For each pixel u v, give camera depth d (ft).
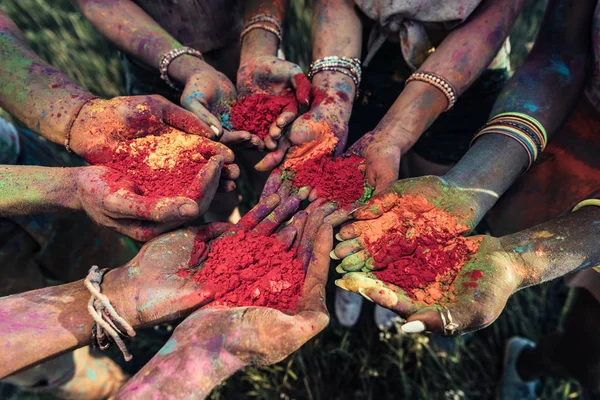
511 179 2.00
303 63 3.59
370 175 2.08
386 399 3.02
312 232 1.92
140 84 2.74
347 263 1.83
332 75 2.28
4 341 1.59
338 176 2.06
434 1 2.10
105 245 2.63
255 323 1.55
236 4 2.58
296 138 2.10
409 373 3.09
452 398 2.95
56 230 2.42
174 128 2.14
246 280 1.80
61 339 1.67
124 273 1.78
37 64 2.21
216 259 1.85
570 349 2.47
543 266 1.76
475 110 2.55
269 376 3.04
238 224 1.97
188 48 2.35
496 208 2.41
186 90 2.18
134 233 1.89
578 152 2.15
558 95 2.08
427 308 1.65
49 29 3.66
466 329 1.65
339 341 3.17
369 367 3.06
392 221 1.89
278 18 2.49
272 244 1.90
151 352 3.19
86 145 2.06
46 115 2.10
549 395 3.03
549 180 2.23
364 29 2.46
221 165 1.90
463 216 1.87
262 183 3.05
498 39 2.22
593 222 1.82
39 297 1.74
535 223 2.35
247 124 2.18
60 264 2.55
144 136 2.11
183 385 1.51
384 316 3.03
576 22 2.09
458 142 2.62
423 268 1.79
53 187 1.92
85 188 1.87
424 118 2.18
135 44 2.38
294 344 1.53
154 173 2.00
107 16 2.40
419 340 2.97
